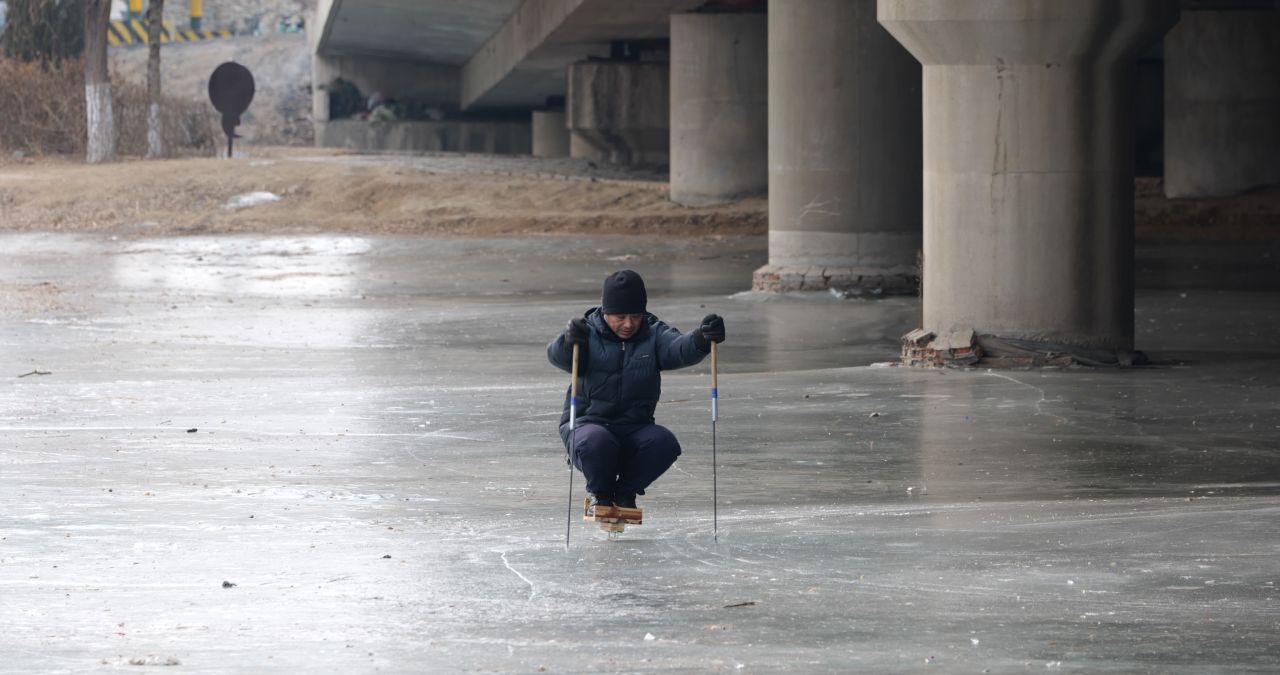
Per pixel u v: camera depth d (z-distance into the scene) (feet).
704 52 371.56
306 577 76.28
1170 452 114.32
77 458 114.01
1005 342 163.32
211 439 122.62
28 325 211.61
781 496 99.50
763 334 197.77
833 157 241.14
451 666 60.80
